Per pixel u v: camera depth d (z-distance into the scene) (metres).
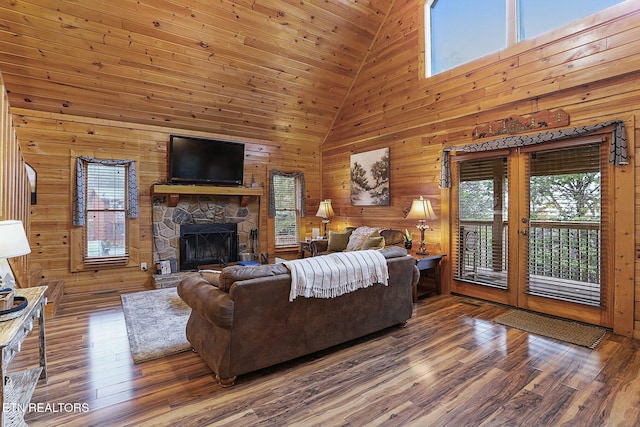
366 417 1.89
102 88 4.42
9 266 3.01
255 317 2.28
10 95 4.11
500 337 3.01
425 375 2.35
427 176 4.75
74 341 2.93
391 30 5.13
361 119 5.81
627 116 2.98
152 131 5.14
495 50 4.06
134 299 4.22
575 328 3.19
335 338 2.72
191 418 1.88
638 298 2.93
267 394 2.13
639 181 2.93
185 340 2.96
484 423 1.83
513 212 3.83
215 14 4.10
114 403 2.02
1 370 1.47
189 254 5.53
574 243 3.36
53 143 4.45
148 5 3.77
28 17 3.50
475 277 4.23
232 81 4.99
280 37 4.66
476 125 4.15
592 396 2.07
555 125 3.44
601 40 3.10
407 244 4.70
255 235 6.18
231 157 5.71
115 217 4.91
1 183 2.72
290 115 5.98
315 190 6.89
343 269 2.67
